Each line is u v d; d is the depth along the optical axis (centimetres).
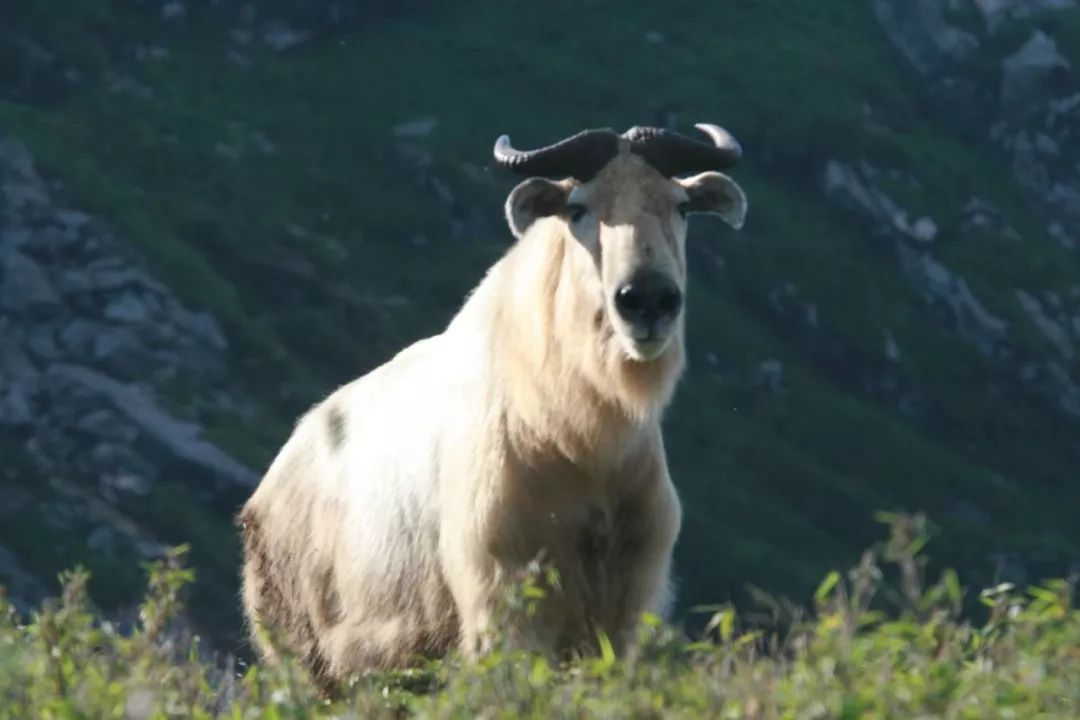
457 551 3522
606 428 3459
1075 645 2503
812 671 2425
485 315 3678
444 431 3653
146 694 2606
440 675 3127
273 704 2688
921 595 2694
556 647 3497
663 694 2489
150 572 2956
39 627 2800
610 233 3428
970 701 2347
